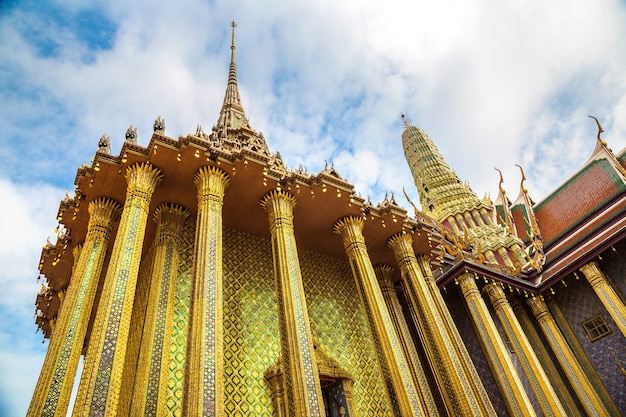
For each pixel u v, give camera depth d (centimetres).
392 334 1508
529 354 2180
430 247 2027
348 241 1734
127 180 1380
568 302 2591
